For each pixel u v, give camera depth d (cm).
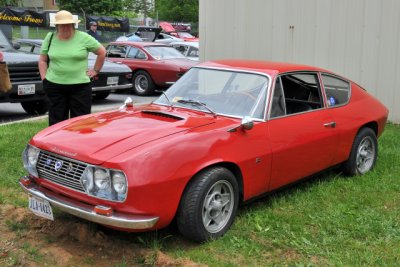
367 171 600
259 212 464
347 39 974
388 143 749
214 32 1142
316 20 1005
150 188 353
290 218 451
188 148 379
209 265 365
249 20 1090
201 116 446
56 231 422
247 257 381
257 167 434
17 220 443
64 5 4088
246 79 482
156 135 389
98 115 469
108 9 4225
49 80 597
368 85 965
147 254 379
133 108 488
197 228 384
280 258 383
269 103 458
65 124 444
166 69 1329
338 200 505
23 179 417
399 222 452
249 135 429
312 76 529
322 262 377
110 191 354
